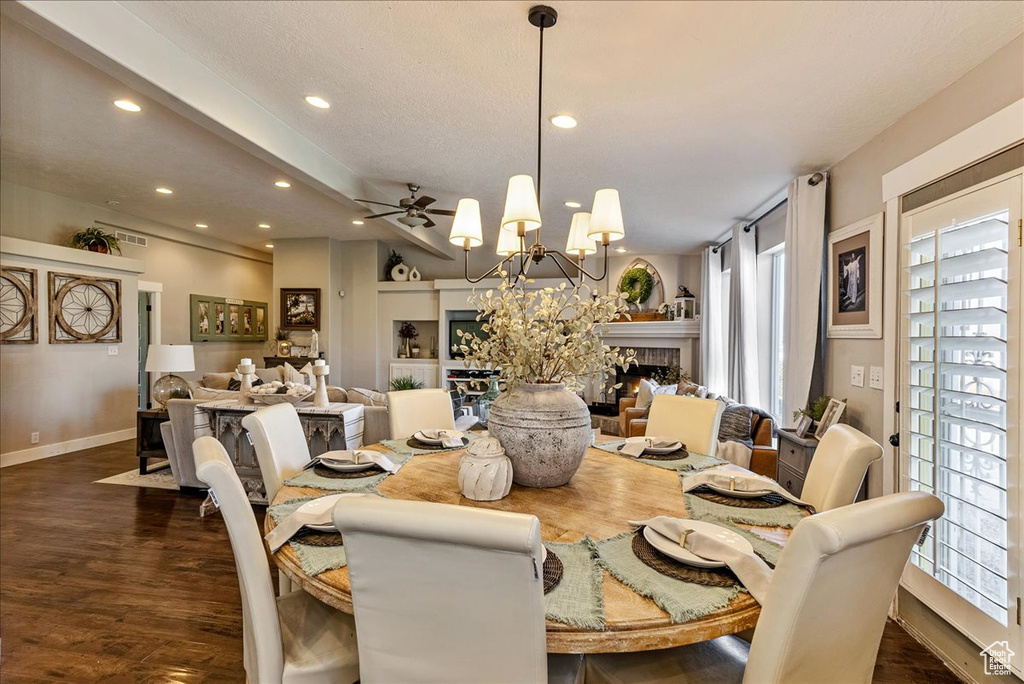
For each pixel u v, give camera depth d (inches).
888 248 104.4
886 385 103.9
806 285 136.7
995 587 74.7
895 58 83.7
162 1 79.7
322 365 139.8
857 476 63.2
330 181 145.3
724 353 250.7
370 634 39.3
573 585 42.6
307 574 45.6
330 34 84.9
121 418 228.5
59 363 202.8
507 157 139.8
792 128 112.0
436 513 34.1
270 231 270.4
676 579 43.8
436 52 88.4
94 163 160.9
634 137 121.1
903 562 43.4
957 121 89.5
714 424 95.3
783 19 75.0
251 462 148.3
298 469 80.5
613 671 49.4
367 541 36.5
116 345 225.5
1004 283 73.5
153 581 101.9
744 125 112.0
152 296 260.1
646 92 99.1
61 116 126.0
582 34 80.8
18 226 189.9
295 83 102.6
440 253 291.4
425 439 91.5
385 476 72.1
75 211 210.4
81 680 73.1
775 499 64.1
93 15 78.7
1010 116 73.5
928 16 72.7
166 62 90.1
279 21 82.4
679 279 293.1
